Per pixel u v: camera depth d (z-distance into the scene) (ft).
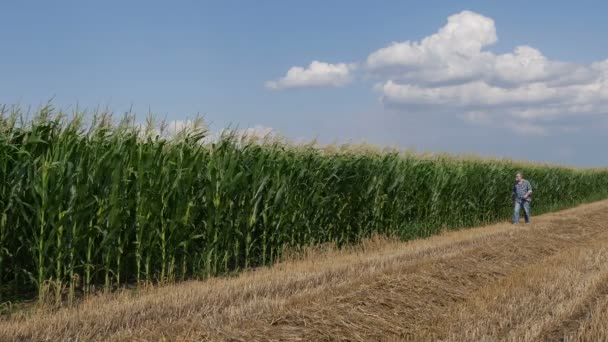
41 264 30.32
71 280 31.30
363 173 55.06
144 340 21.34
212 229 39.70
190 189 38.14
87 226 33.19
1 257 30.25
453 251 46.65
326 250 48.65
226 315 25.44
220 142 41.27
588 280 35.81
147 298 29.32
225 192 39.91
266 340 22.22
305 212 48.11
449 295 31.63
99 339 22.50
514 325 26.66
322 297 28.17
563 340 25.05
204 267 38.93
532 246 50.29
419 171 63.26
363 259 42.50
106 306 27.61
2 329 23.21
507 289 32.94
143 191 35.32
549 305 29.84
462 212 74.59
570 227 68.18
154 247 36.68
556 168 114.52
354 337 23.99
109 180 34.04
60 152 31.99
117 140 34.88
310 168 48.37
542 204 106.52
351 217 54.24
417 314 27.81
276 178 44.06
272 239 44.24
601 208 100.17
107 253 33.53
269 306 26.76
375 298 28.40
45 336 22.48
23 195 31.63
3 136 31.07
